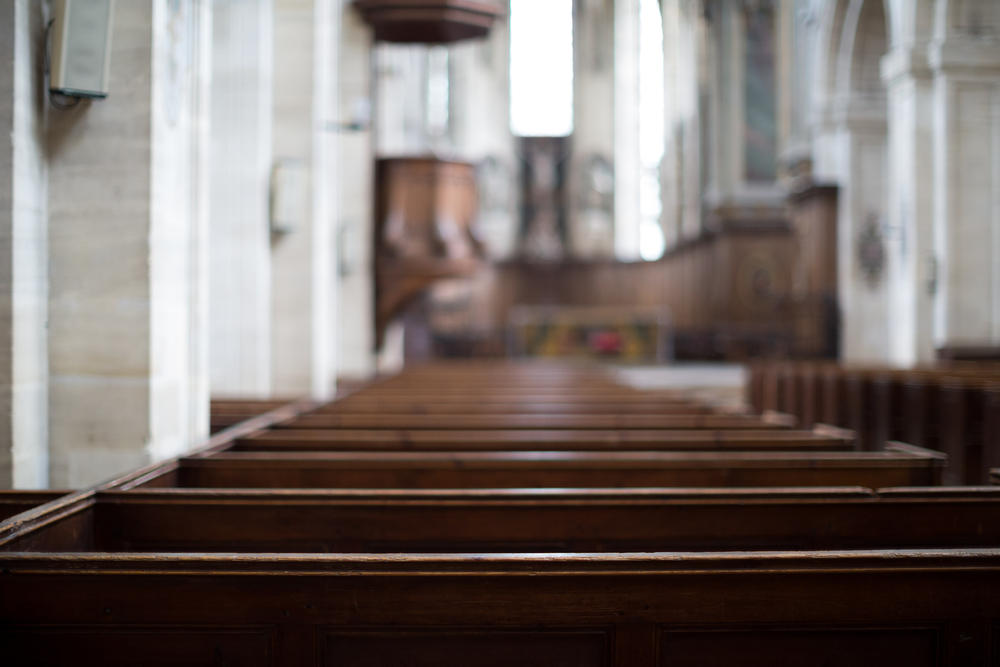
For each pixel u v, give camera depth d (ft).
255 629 8.52
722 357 81.25
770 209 80.12
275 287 32.48
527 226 107.55
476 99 103.81
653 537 11.48
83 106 16.28
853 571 8.67
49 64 15.93
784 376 40.73
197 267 18.83
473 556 8.58
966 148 47.85
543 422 20.47
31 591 8.46
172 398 17.54
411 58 74.95
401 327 63.26
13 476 15.38
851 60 64.08
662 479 14.57
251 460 14.37
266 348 29.66
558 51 107.55
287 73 32.58
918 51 48.52
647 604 8.61
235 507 11.41
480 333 95.50
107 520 11.32
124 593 8.48
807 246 68.90
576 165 107.34
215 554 8.61
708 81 86.17
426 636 8.57
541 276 104.01
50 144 16.26
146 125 16.34
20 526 9.48
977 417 24.04
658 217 106.32
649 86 106.52
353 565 8.53
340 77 41.65
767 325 78.64
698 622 8.64
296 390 32.53
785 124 80.43
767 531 11.53
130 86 16.30
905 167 49.34
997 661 8.80
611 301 102.94
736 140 80.48
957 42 47.52
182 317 18.06
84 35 15.69
